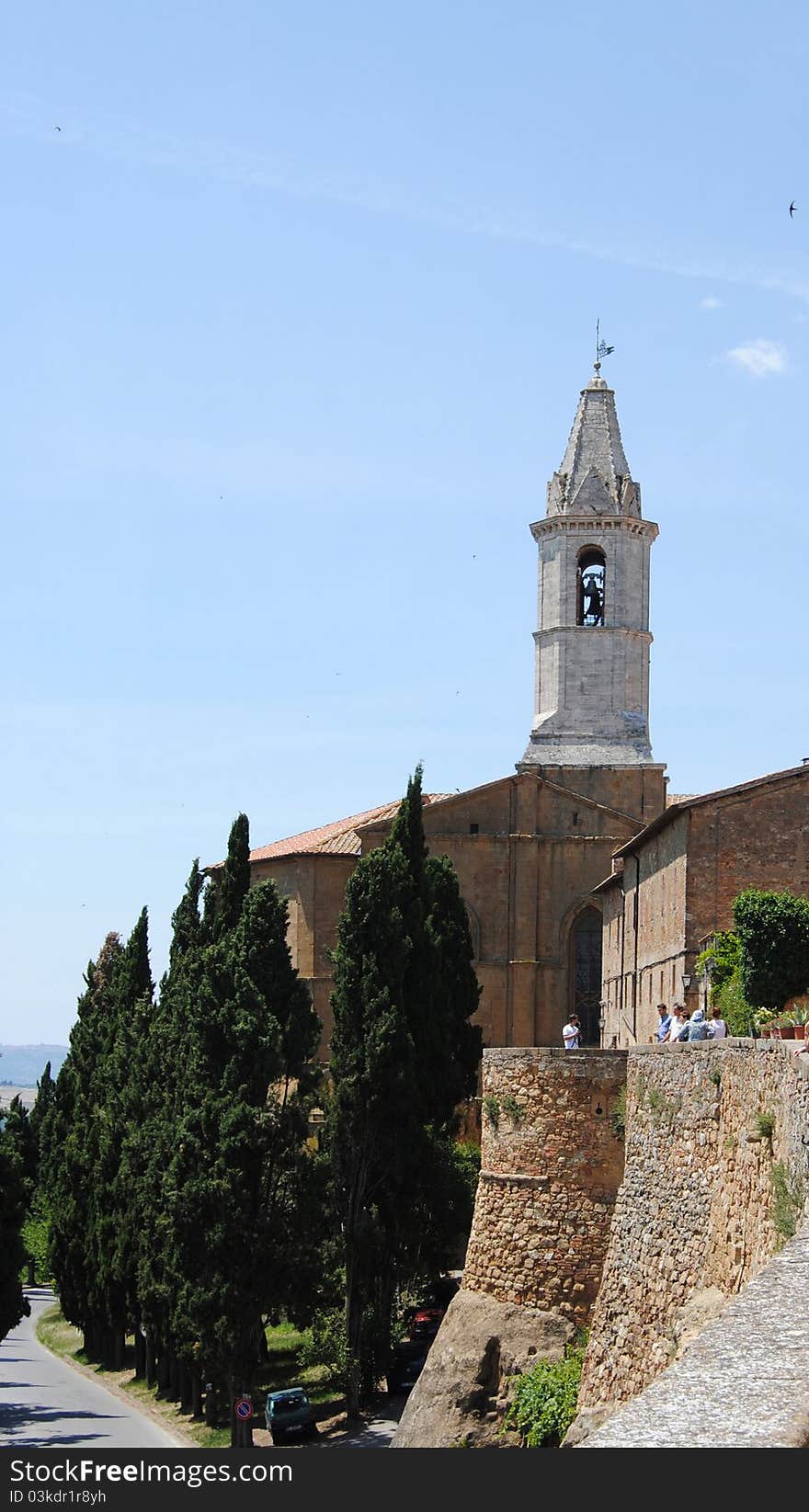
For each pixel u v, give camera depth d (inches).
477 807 3860.7
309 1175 2416.3
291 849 4030.5
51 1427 2632.9
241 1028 2480.3
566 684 3954.2
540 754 3922.2
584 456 4008.4
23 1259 2827.3
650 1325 1239.5
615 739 3924.7
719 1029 1312.7
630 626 3946.9
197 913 3309.5
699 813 2314.2
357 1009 2596.0
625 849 2874.0
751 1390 463.2
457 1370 1542.8
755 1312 532.4
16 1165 2842.0
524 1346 1526.8
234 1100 2440.9
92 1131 3427.7
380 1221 2529.5
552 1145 1562.5
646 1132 1358.3
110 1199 3243.1
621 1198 1403.8
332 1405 2420.0
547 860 3843.5
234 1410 2253.9
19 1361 3720.5
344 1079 2549.2
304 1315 2412.6
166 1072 2933.1
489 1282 1589.6
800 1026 1092.5
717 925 2295.8
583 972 3826.3
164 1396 2950.3
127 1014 3508.9
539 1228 1551.4
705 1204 1143.6
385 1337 2458.2
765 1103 997.2
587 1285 1526.8
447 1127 2780.5
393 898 2642.7
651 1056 1381.6
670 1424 444.1
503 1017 3789.4
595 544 3964.1
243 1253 2370.8
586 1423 1250.0
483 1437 1496.1
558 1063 1568.7
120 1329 3358.8
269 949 2637.8
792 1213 888.3
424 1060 2659.9
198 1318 2370.8
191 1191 2389.3
